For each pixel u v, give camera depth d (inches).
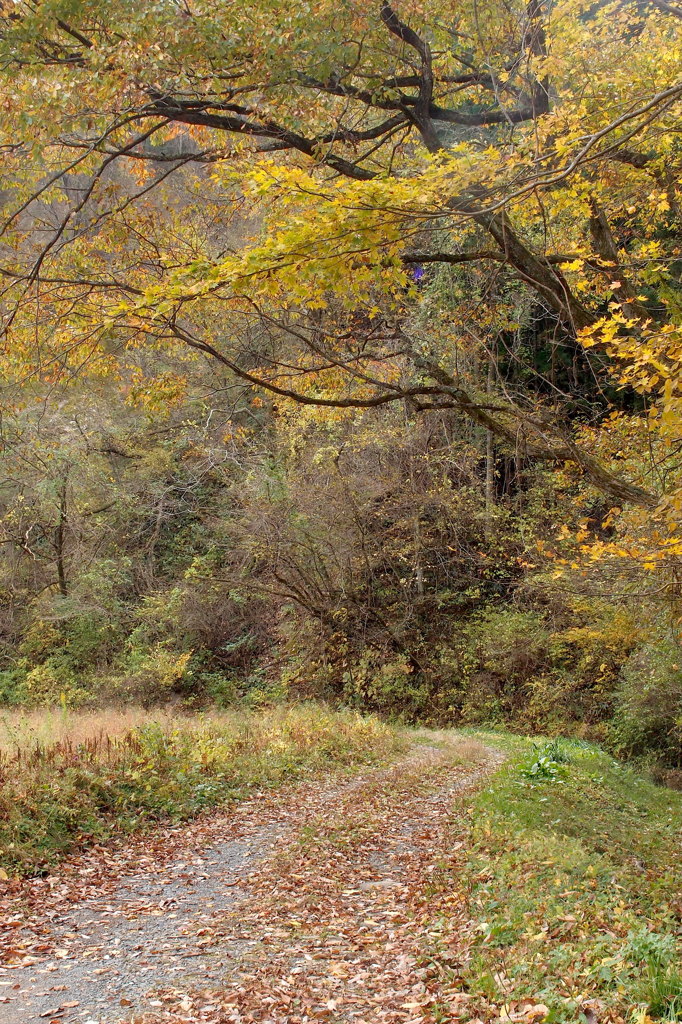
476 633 1013.2
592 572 363.9
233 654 1114.1
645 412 340.2
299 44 295.0
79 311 314.3
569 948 182.4
